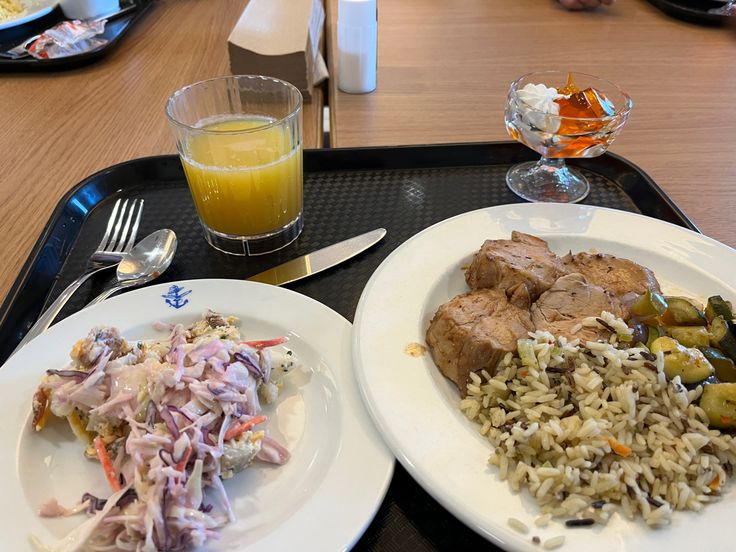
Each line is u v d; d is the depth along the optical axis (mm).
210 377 248
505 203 406
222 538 213
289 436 250
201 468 215
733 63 634
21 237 388
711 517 214
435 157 444
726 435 237
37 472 234
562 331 281
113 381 247
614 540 204
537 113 389
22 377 263
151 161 417
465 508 210
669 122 527
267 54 511
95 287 333
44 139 499
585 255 334
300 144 356
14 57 612
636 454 237
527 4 793
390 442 230
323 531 208
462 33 704
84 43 637
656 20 742
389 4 788
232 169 327
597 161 443
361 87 561
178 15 745
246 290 307
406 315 292
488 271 310
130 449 222
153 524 204
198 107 382
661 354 253
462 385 270
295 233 371
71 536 206
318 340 283
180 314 297
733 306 306
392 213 395
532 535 203
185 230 378
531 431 235
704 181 448
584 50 663
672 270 333
